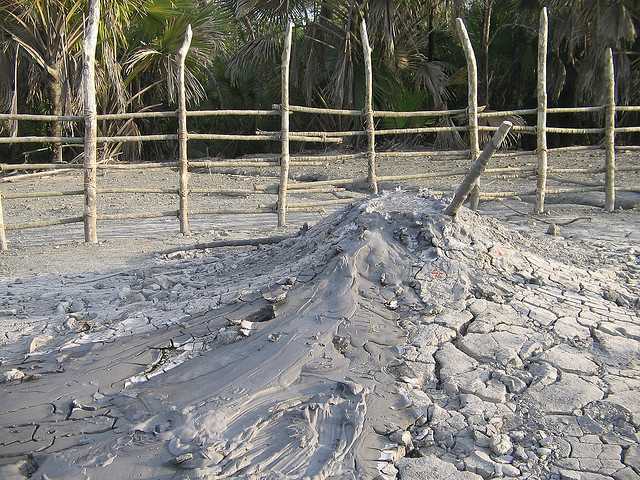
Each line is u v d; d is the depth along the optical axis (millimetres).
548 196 8719
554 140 16641
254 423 2910
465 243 4285
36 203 9398
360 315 3666
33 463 2789
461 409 3117
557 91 15219
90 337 3828
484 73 15945
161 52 14273
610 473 2771
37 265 5754
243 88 17953
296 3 14406
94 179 6617
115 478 2656
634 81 14164
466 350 3510
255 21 15477
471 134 7590
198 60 14781
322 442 2861
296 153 16344
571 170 7895
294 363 3309
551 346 3586
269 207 7316
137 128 15383
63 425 3012
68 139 6605
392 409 3086
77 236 7129
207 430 2859
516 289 4062
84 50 6426
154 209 8766
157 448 2789
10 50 13180
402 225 4301
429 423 3037
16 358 3695
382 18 13703
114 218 6809
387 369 3342
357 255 4051
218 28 14531
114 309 4309
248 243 6223
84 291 4898
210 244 6262
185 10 14125
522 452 2887
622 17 12641
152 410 3053
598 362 3500
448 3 15227
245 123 18203
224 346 3506
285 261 4547
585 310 3986
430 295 3854
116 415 3055
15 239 6988
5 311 4465
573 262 5105
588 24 13773
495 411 3117
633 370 3451
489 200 8359
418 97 14938
